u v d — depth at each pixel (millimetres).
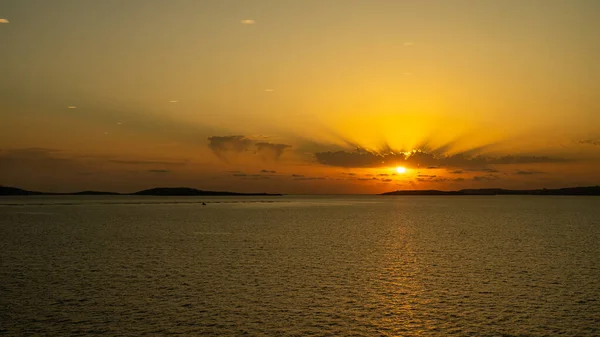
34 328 26156
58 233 75938
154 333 25594
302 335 25547
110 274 40250
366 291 34531
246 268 43281
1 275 39688
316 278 38969
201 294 33438
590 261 47344
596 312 29250
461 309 30031
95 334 25328
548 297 32750
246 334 25594
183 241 64562
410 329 26500
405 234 75500
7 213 140750
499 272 41562
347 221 107312
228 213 144875
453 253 53188
